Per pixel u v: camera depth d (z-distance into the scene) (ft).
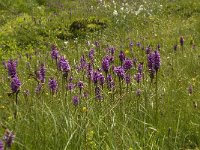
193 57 8.40
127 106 5.45
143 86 5.93
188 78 7.06
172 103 5.57
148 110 5.35
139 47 9.72
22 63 9.44
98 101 5.49
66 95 5.51
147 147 4.64
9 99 5.71
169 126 5.05
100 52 9.61
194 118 5.23
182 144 4.90
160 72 7.45
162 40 10.61
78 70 7.09
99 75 5.51
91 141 4.61
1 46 11.54
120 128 4.89
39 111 5.09
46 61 9.20
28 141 4.52
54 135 4.63
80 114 5.05
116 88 5.98
